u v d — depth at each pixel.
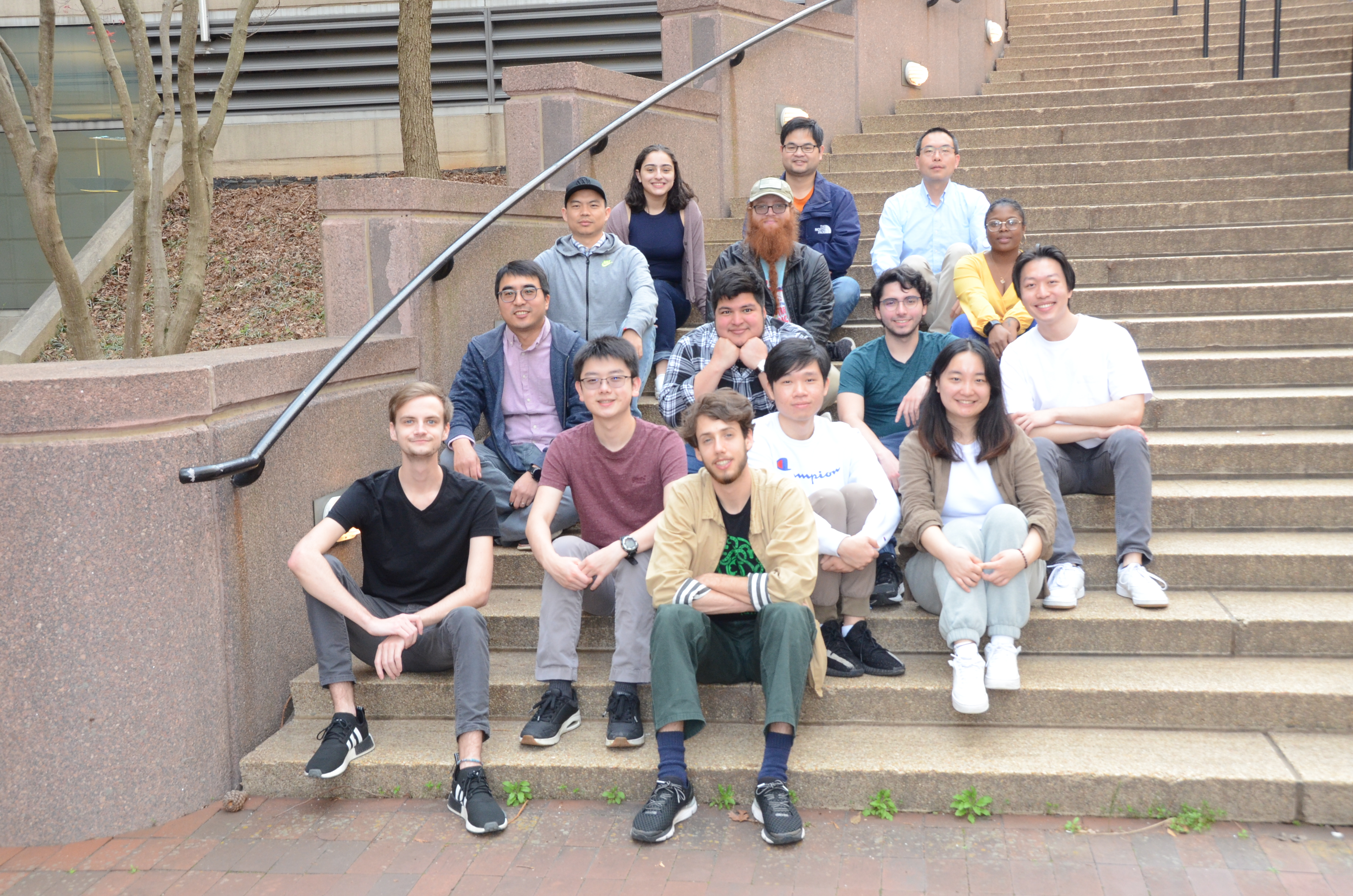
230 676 3.37
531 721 3.36
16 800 3.05
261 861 2.95
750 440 3.23
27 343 8.09
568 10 9.51
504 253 5.05
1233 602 3.62
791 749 3.13
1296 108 7.02
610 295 4.74
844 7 7.84
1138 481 3.71
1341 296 4.99
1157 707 3.25
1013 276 4.00
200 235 6.07
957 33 9.26
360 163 9.69
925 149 5.45
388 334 4.51
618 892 2.71
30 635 3.01
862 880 2.72
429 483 3.44
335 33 9.69
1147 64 8.77
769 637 3.07
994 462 3.56
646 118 6.02
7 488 2.96
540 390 4.32
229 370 3.35
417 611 3.52
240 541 3.41
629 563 3.41
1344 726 3.17
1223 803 2.93
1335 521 3.93
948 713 3.36
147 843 3.07
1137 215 5.91
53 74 8.16
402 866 2.89
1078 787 2.99
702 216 6.43
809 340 3.62
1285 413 4.41
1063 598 3.56
